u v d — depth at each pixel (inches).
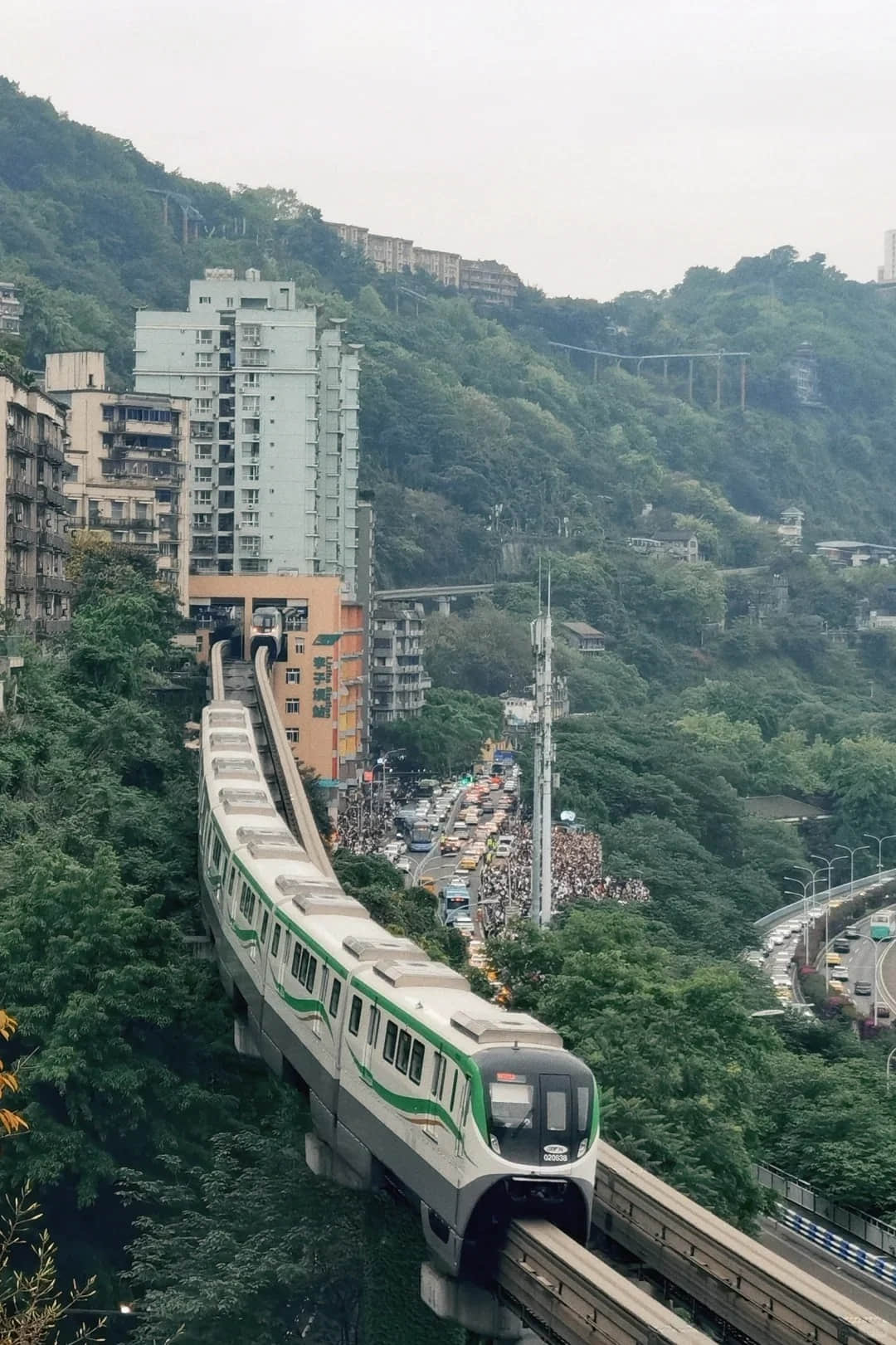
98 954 2682.1
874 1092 3612.2
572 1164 1793.8
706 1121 2522.1
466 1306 1836.9
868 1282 2834.6
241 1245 2181.3
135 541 7632.9
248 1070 2696.9
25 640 4982.8
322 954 2293.3
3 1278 2375.7
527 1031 1862.7
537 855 5241.1
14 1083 1438.2
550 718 5211.6
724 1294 1732.3
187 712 6245.1
